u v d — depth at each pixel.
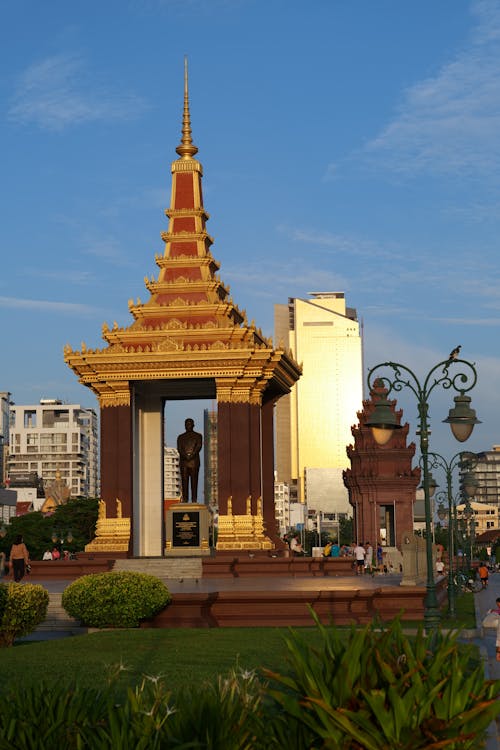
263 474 69.94
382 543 113.44
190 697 15.71
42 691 14.23
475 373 37.22
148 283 66.81
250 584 50.97
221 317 65.06
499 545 185.62
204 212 68.94
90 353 63.19
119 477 63.22
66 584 55.56
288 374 67.25
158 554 67.19
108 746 12.70
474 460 73.12
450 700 12.17
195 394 68.75
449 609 50.19
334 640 13.41
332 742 12.09
